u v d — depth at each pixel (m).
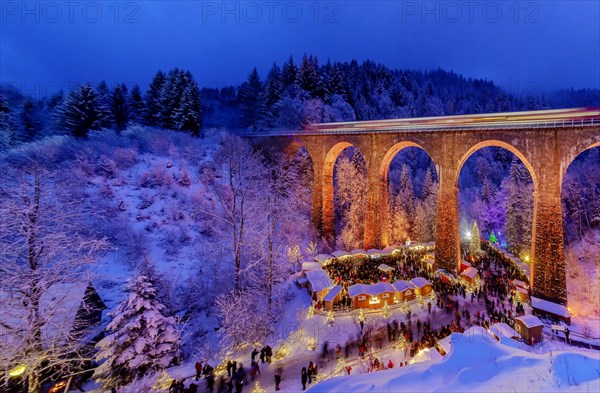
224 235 35.66
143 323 16.59
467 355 7.56
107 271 28.23
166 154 47.75
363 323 22.31
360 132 38.72
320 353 19.17
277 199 33.97
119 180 39.62
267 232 28.55
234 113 71.38
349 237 42.06
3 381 13.94
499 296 26.12
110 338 15.91
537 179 26.39
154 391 15.97
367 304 24.97
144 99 58.91
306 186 49.94
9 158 35.38
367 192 39.09
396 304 24.95
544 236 25.88
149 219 36.28
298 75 60.97
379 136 37.22
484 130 29.02
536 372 6.16
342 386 6.96
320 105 56.53
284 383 16.44
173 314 24.70
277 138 48.22
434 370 7.08
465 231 56.25
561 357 6.49
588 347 18.95
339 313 23.64
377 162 37.72
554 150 25.36
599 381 5.39
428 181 59.59
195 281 28.17
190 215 38.25
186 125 55.00
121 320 16.62
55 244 13.12
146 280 17.81
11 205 12.52
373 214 38.84
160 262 31.27
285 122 54.28
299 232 40.66
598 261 36.59
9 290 12.02
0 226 12.34
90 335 18.25
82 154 39.88
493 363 7.04
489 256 41.97
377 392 6.41
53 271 13.09
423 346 18.44
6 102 47.22
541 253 26.05
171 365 18.86
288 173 46.34
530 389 5.49
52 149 38.06
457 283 28.95
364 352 18.77
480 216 57.41
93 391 16.33
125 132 49.28
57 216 13.89
